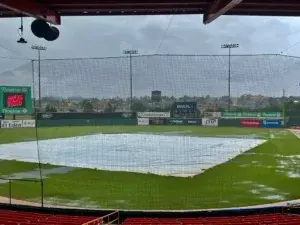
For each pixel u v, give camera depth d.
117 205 14.34
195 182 18.06
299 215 10.68
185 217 11.06
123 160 24.20
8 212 10.91
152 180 18.50
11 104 39.75
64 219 9.95
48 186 17.30
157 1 9.83
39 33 9.00
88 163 23.17
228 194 15.81
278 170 20.67
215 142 32.38
